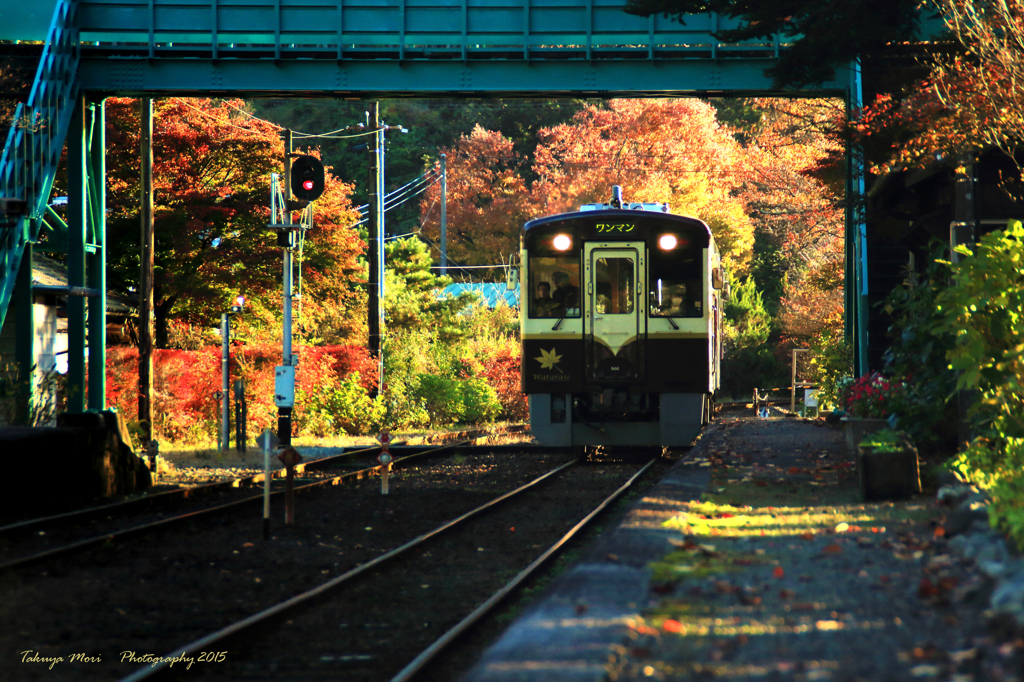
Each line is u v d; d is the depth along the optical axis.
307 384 107.19
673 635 19.48
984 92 50.25
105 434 57.97
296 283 105.44
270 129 107.19
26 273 69.81
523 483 63.47
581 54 76.25
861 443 40.25
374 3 76.06
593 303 70.44
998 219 58.91
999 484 30.78
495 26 76.12
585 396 72.62
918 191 67.56
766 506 37.91
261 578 35.03
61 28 72.94
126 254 101.25
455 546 41.72
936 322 45.72
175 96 78.44
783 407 187.00
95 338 78.25
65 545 41.22
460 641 26.67
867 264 81.50
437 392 137.00
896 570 25.30
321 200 109.12
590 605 21.75
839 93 75.19
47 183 69.75
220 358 97.75
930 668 16.89
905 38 60.25
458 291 198.00
